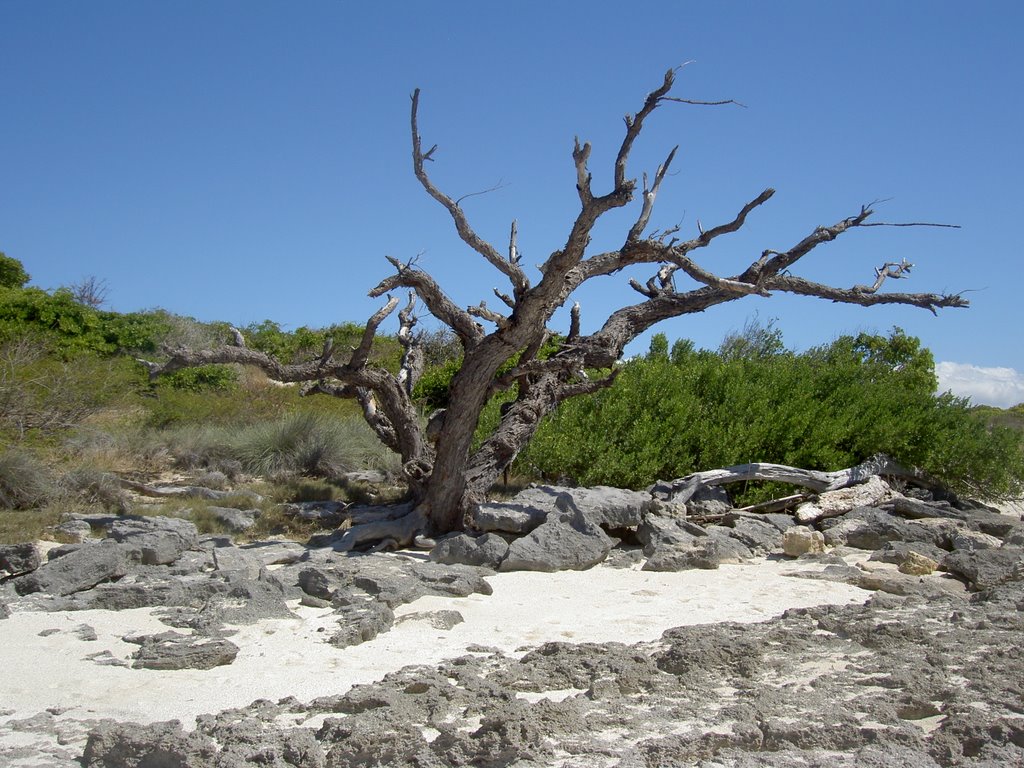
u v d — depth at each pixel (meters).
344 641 6.34
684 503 11.94
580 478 13.23
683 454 13.48
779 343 19.92
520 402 11.47
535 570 9.23
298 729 4.61
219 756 4.26
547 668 5.57
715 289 12.43
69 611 7.25
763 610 7.64
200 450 15.85
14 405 14.59
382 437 12.05
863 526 10.86
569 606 7.71
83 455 14.87
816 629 6.50
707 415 14.22
